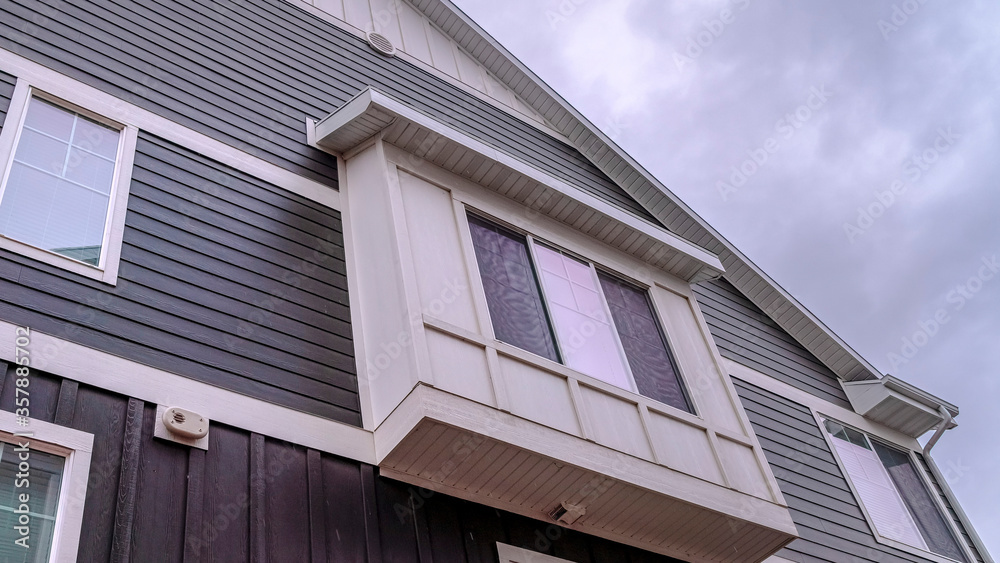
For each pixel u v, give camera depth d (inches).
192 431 176.9
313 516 182.1
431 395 196.9
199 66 265.9
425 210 244.8
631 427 232.1
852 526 320.5
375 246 236.5
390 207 237.9
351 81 311.1
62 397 166.9
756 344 369.1
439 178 257.3
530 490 214.2
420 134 257.3
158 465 169.8
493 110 358.0
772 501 248.4
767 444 325.4
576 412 221.5
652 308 280.8
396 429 198.7
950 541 349.7
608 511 226.2
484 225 256.7
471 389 205.5
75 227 202.4
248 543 169.8
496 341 220.8
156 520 161.9
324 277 231.8
